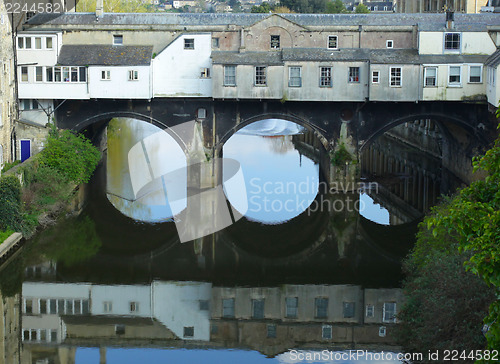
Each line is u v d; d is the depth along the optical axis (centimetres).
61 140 6291
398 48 6462
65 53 6475
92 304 4338
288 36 6469
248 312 4272
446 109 6444
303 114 6519
